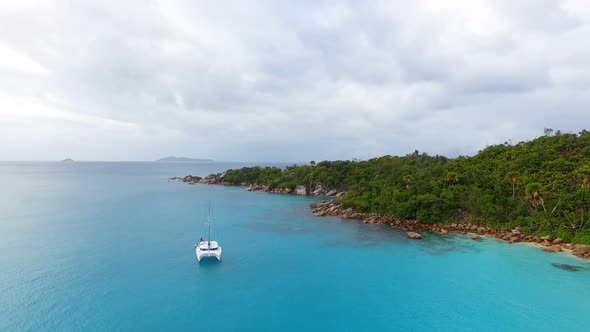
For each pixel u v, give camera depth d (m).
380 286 41.53
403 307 36.06
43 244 57.81
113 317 33.38
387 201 82.25
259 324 32.62
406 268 47.62
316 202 114.06
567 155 84.69
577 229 58.22
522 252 54.44
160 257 51.62
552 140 98.56
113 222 77.25
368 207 86.81
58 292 38.81
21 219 79.12
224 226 75.00
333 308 35.91
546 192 64.69
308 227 74.50
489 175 82.12
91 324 32.12
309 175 142.50
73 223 75.38
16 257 50.69
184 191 148.25
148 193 138.38
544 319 33.50
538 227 62.44
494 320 33.38
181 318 33.44
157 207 100.62
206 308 35.56
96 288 39.97
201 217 85.38
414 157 131.50
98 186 166.62
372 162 139.75
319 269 47.38
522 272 45.72
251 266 48.41
